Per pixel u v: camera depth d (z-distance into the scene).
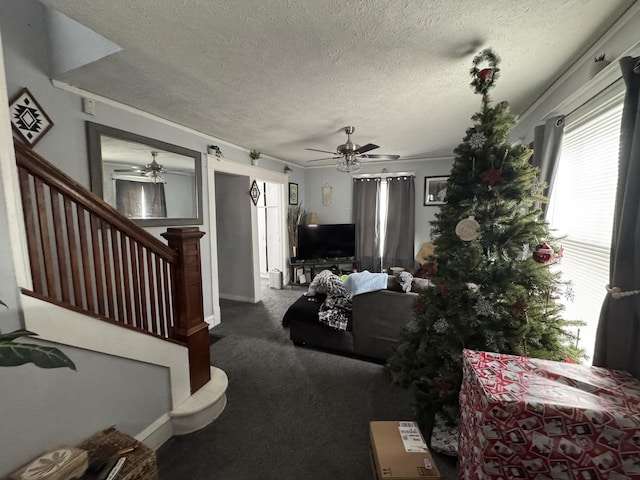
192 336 1.86
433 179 4.94
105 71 1.84
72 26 1.77
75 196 1.26
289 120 2.78
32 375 1.10
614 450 0.87
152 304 1.65
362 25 1.38
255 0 1.21
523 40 1.50
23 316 1.05
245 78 1.92
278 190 5.15
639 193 1.05
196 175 3.16
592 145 1.63
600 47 1.49
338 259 5.22
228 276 4.50
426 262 1.77
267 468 1.49
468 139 1.50
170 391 1.71
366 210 5.33
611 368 1.15
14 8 1.75
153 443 1.60
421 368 1.71
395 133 3.25
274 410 1.94
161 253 1.69
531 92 2.16
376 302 2.47
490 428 0.97
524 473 0.96
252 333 3.23
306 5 1.24
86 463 1.12
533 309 1.43
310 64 1.74
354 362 2.58
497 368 1.16
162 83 2.01
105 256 1.42
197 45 1.55
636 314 1.07
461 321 1.45
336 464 1.51
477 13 1.29
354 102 2.34
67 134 2.04
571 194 1.87
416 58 1.67
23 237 1.07
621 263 1.10
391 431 1.43
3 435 1.02
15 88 1.77
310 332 2.79
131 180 2.49
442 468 1.50
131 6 1.24
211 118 2.74
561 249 1.42
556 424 0.92
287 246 5.31
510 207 1.47
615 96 1.41
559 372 1.12
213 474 1.46
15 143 1.05
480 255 1.47
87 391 1.30
